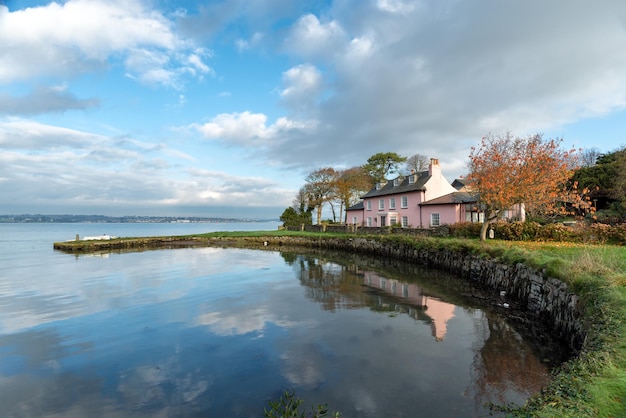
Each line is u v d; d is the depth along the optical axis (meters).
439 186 39.56
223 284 18.89
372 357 9.08
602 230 20.09
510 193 21.00
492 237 25.06
